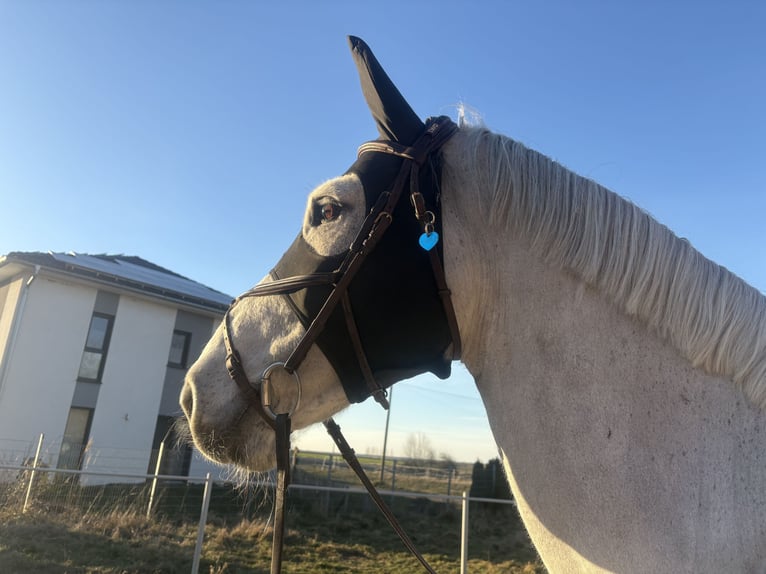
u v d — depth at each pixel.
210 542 8.37
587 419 0.94
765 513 0.84
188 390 1.15
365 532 11.23
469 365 1.13
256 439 1.07
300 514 12.09
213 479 6.85
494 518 14.61
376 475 21.92
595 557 0.88
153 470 15.30
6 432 13.63
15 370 13.95
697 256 1.02
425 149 1.13
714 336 0.92
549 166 1.12
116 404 15.55
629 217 1.03
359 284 1.05
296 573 7.65
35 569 6.06
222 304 17.77
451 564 9.16
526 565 9.24
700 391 0.92
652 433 0.91
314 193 1.14
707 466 0.87
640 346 0.97
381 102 1.16
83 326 15.21
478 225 1.10
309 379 1.08
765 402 0.90
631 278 0.98
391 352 1.05
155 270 23.08
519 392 1.02
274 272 1.18
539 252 1.05
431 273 1.06
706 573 0.82
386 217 1.07
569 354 0.99
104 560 6.74
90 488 10.73
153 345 16.50
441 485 20.27
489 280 1.08
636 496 0.88
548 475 0.95
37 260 14.27
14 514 8.14
